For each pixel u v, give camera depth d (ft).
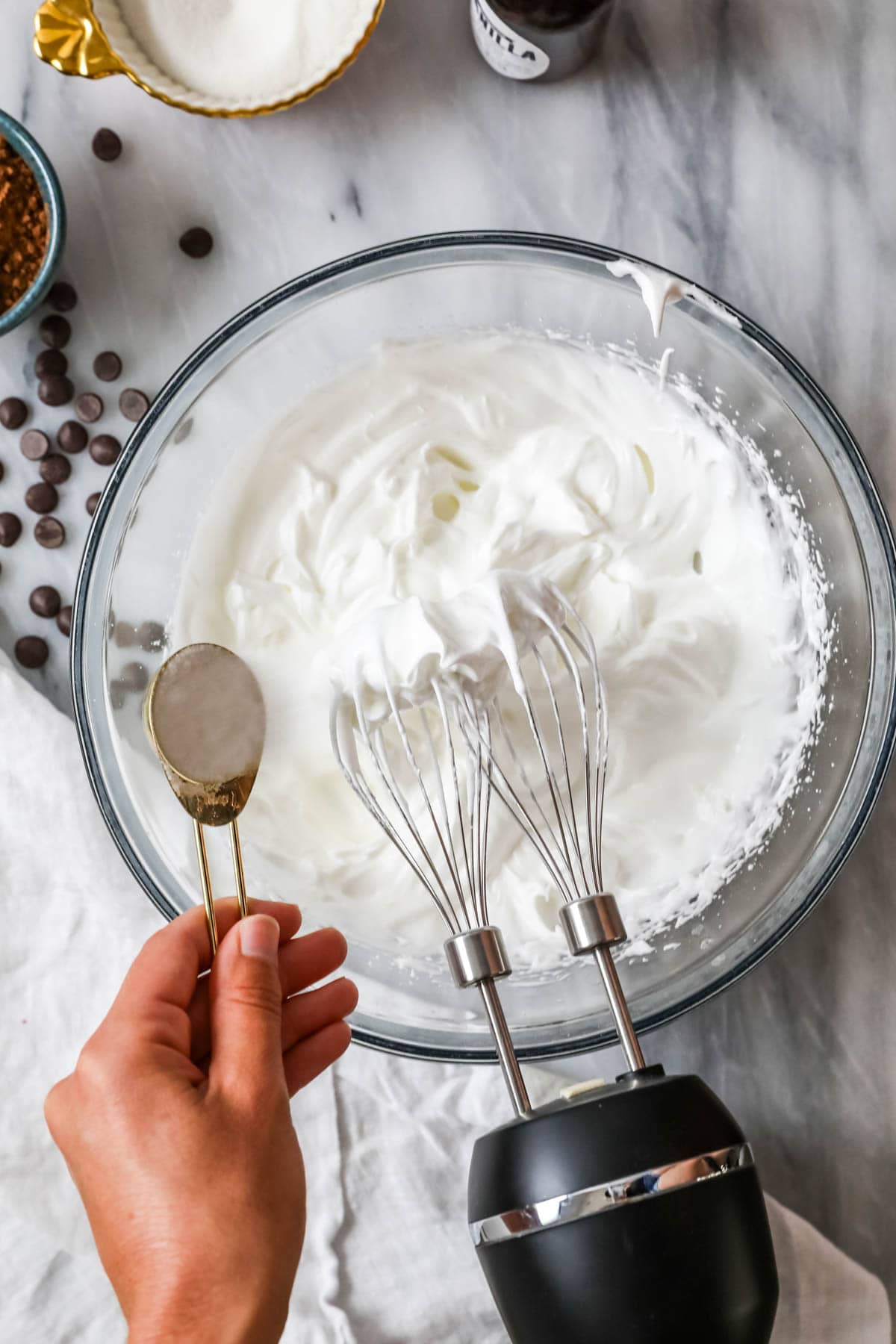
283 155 3.79
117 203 3.76
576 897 2.68
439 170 3.81
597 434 3.62
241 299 3.77
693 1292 2.19
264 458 3.52
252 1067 2.39
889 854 3.66
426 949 3.39
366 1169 3.44
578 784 3.38
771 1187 3.54
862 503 3.25
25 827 3.53
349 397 3.55
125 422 3.73
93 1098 2.40
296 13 3.49
